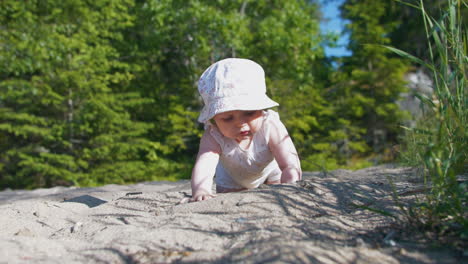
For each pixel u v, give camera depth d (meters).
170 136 10.71
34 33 9.15
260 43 11.33
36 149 9.53
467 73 1.86
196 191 2.46
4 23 9.74
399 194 2.10
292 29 11.40
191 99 11.75
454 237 1.47
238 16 11.08
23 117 8.94
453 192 1.61
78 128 9.47
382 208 1.86
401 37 13.71
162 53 11.87
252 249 1.37
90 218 2.17
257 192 2.07
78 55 9.51
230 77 2.52
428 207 1.62
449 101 1.73
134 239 1.55
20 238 1.55
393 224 1.62
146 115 11.38
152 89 11.62
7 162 9.88
